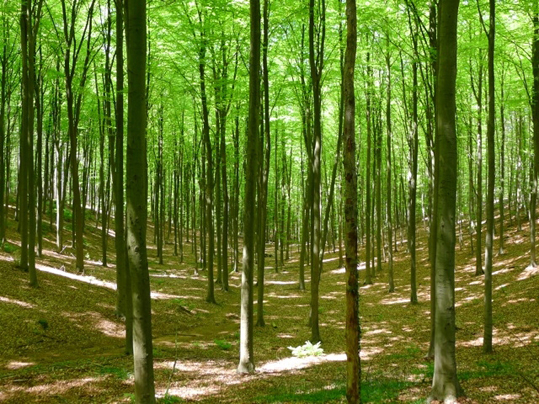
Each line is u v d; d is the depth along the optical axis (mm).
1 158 19891
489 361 9906
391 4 14773
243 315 10555
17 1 14891
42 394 8047
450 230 7105
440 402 7020
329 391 8344
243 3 16297
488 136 10867
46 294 14578
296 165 44094
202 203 29359
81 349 11859
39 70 18656
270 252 52188
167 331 15188
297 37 17281
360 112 25422
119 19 12133
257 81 10602
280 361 11859
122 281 14961
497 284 19172
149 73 17141
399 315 17547
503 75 20812
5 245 19469
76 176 18297
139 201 6121
